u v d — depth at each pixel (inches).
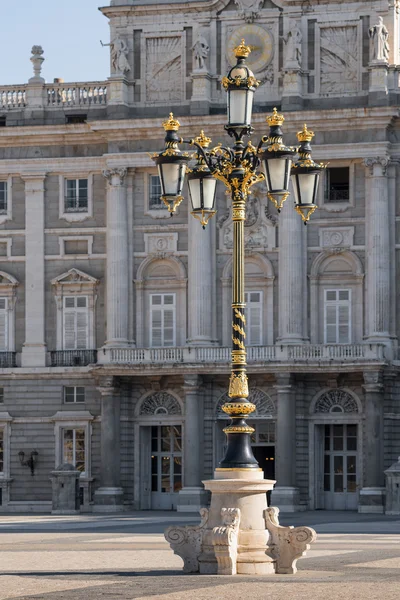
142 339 3531.0
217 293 3511.3
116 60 3555.6
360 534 2213.3
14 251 3629.4
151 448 3540.8
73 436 3567.9
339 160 3449.8
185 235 3533.5
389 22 3474.4
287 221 3457.2
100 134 3553.2
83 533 2301.9
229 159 1481.3
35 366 3582.7
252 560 1357.0
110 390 3469.5
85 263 3592.5
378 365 3326.8
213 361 3400.6
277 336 3464.6
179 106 3545.8
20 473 3582.7
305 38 3499.0
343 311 3447.3
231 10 3540.8
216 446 3464.6
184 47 3558.1
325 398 3449.8
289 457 3368.6
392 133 3459.6
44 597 1137.4
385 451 3393.2
